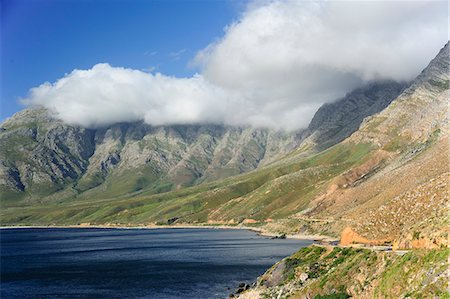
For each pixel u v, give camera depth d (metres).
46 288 118.31
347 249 84.81
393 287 50.81
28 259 193.62
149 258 181.62
